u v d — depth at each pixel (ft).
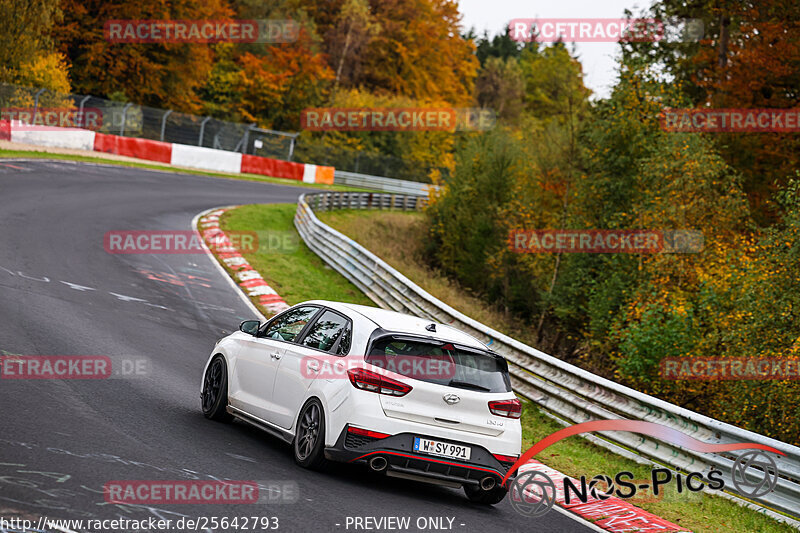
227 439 40.68
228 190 197.47
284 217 165.58
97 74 271.49
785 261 79.66
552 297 146.00
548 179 182.80
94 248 100.63
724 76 181.37
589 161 149.48
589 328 129.39
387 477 40.19
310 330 41.06
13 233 96.89
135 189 159.22
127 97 282.97
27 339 54.65
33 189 131.23
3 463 29.58
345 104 382.01
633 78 143.23
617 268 126.62
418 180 370.32
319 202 189.98
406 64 439.63
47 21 213.25
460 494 40.81
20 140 185.98
